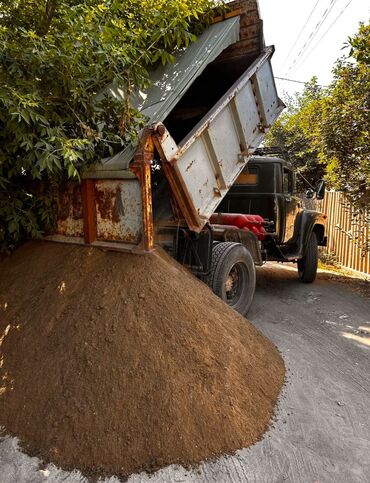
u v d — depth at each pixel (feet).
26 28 12.15
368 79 18.12
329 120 20.63
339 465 6.81
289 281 22.54
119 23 10.76
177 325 8.68
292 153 42.39
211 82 17.33
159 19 11.37
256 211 19.24
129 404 7.15
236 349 9.23
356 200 19.49
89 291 9.42
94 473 6.28
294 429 7.78
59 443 6.73
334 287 21.11
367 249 20.97
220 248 13.23
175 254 12.30
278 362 10.44
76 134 10.54
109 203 10.59
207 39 13.37
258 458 6.84
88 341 8.25
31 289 10.59
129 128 10.58
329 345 12.41
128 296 8.91
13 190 11.78
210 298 10.78
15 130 8.73
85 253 10.86
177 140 17.48
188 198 11.05
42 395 7.63
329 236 30.45
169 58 11.73
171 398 7.29
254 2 13.16
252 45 14.28
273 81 15.57
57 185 11.66
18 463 6.50
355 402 8.94
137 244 10.02
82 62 10.42
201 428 7.06
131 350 7.94
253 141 14.83
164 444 6.68
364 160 18.04
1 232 11.98
